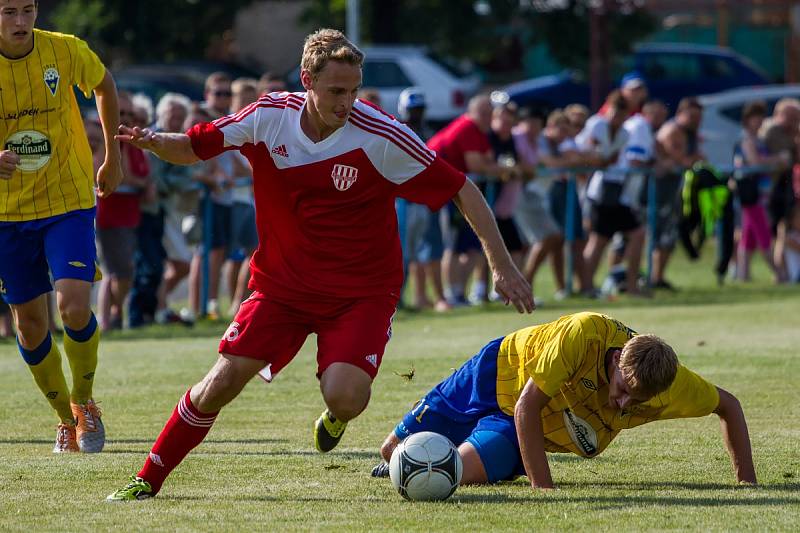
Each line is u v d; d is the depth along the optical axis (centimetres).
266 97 1445
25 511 1413
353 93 1381
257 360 1451
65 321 1755
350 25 7006
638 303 4041
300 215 1441
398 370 2658
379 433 1988
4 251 1781
